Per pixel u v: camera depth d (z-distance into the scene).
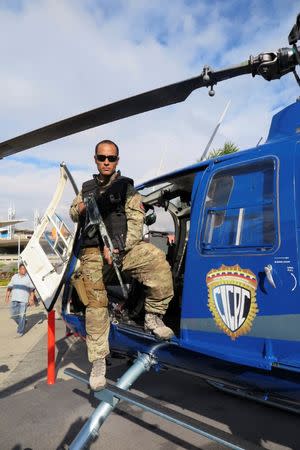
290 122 3.02
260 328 2.66
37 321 10.34
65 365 6.18
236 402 4.54
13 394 4.89
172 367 3.57
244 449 2.31
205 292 3.02
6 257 40.81
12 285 8.88
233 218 3.00
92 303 3.11
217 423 4.04
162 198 4.73
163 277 3.09
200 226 3.19
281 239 2.65
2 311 11.87
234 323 2.81
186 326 3.12
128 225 3.05
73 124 2.79
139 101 2.70
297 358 2.49
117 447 3.56
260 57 2.58
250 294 2.74
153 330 3.14
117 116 2.83
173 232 5.17
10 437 3.74
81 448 2.70
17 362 6.46
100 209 3.10
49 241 4.22
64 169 3.74
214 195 3.21
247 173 3.03
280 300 2.58
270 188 2.85
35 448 3.55
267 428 3.93
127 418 4.08
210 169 3.35
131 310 3.92
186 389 4.94
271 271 2.64
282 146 2.88
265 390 2.92
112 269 3.49
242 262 2.81
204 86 2.75
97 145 3.10
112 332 3.86
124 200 3.09
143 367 3.26
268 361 2.58
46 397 4.66
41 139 2.93
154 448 3.54
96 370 2.97
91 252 3.20
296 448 3.52
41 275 4.21
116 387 2.98
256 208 2.88
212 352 2.87
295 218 2.63
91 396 4.66
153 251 3.10
